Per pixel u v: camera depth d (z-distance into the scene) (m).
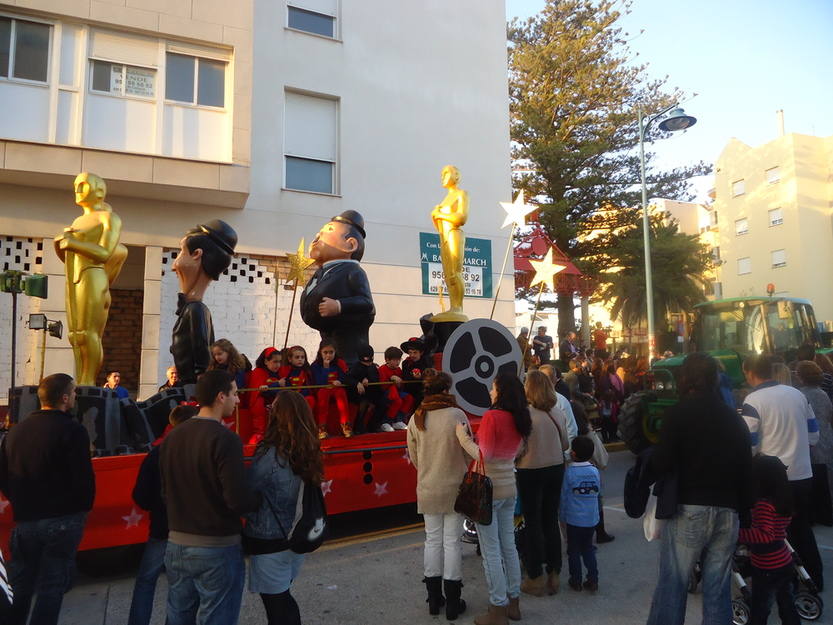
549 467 4.45
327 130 12.70
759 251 40.47
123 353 12.82
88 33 9.84
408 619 4.09
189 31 10.40
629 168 24.88
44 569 3.37
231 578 2.90
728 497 3.18
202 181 10.15
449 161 13.85
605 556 5.41
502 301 14.26
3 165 8.92
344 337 6.51
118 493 4.83
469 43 14.53
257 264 11.48
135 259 12.87
